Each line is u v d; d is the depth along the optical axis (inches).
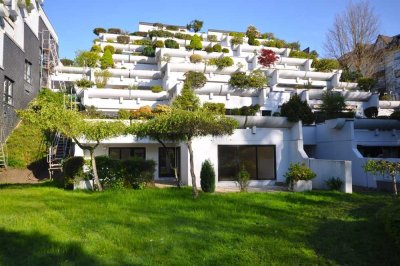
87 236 295.3
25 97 1003.9
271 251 268.7
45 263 235.0
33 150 839.1
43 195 510.0
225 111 937.5
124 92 1068.5
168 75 1216.2
